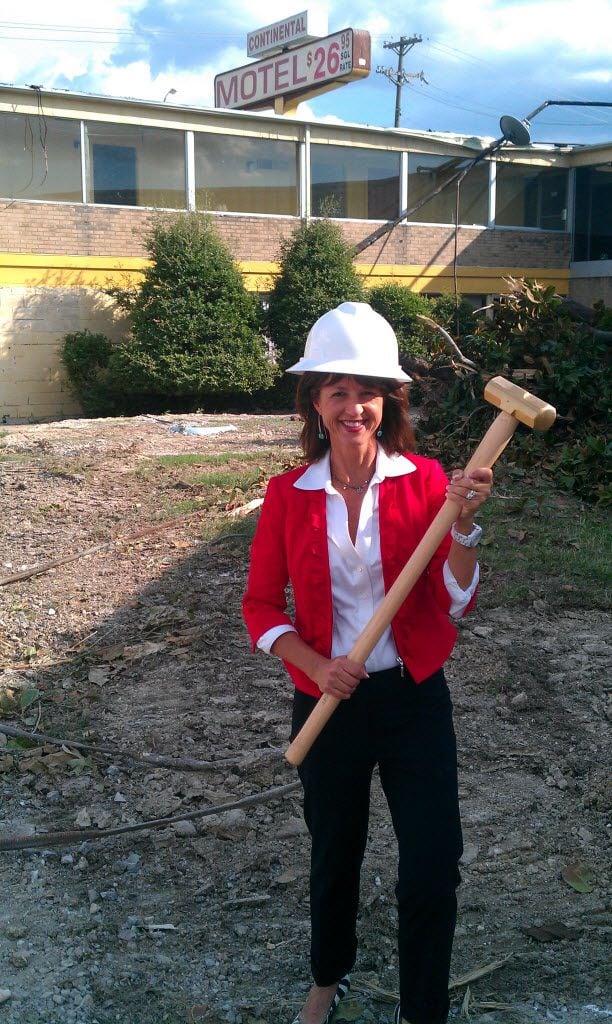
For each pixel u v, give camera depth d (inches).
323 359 98.0
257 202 945.5
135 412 837.8
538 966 120.1
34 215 837.2
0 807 157.0
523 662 204.4
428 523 99.9
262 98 1053.8
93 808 156.1
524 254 1103.6
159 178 890.7
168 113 874.8
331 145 970.1
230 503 323.9
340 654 101.6
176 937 125.0
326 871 103.8
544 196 1114.7
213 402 853.2
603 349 386.9
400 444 102.8
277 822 151.3
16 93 806.5
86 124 846.5
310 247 880.3
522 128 706.2
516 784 161.8
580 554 272.1
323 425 103.0
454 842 97.2
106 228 867.4
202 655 212.7
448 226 1051.3
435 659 100.1
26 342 843.4
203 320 802.2
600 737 176.1
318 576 99.8
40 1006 112.2
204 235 823.1
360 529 99.6
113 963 119.9
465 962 120.7
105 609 242.4
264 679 201.3
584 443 360.8
